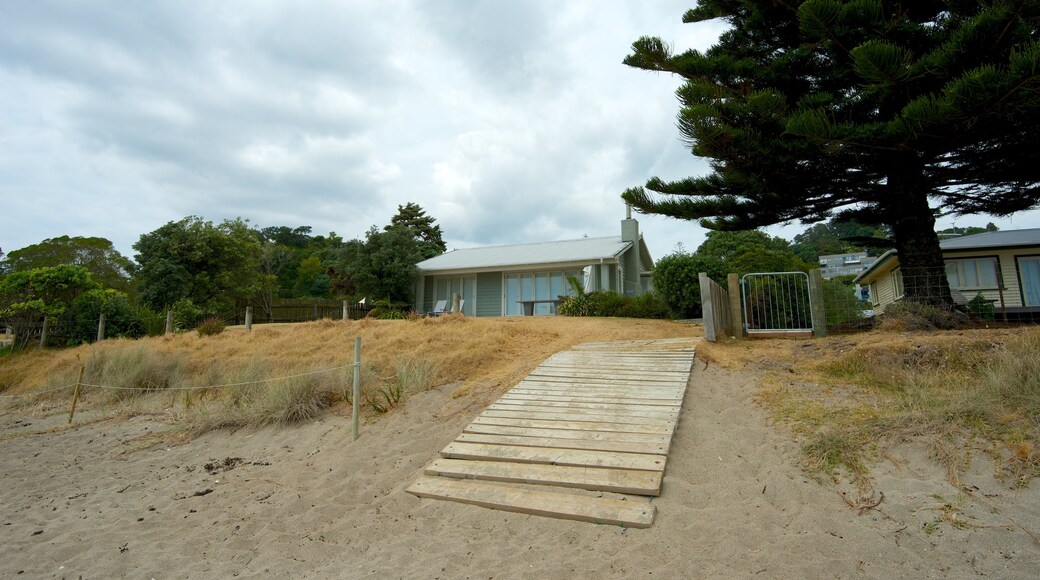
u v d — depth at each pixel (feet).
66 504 19.11
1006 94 21.49
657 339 34.14
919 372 20.29
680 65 31.76
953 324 26.94
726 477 15.51
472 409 23.95
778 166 29.91
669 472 16.07
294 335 45.29
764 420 18.90
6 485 21.65
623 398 22.16
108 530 16.39
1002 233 62.85
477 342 34.19
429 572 12.51
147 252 83.76
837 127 25.17
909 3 28.78
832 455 15.53
